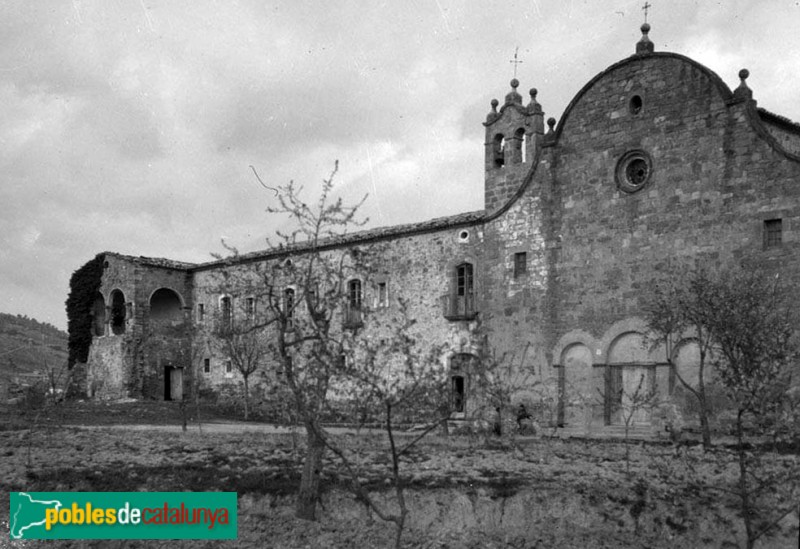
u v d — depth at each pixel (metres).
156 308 58.16
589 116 34.12
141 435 30.58
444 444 27.36
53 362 85.06
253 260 44.62
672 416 29.98
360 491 15.18
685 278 29.70
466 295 38.22
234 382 51.44
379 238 41.84
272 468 21.80
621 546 17.00
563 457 24.00
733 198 29.52
